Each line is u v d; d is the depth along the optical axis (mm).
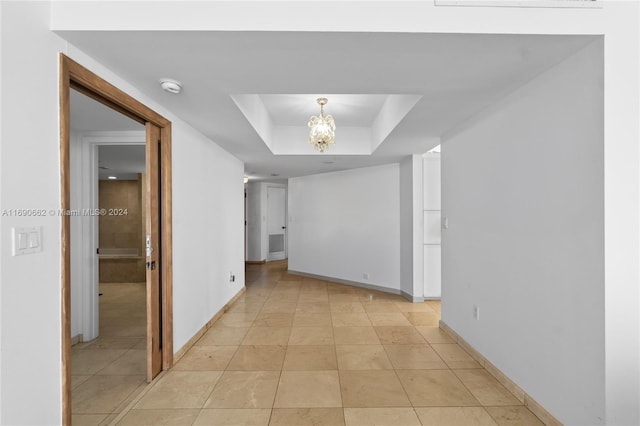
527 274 2205
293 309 4453
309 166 5785
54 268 1573
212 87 2271
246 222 8750
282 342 3291
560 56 1842
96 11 1566
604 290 1627
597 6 1624
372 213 5730
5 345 1333
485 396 2318
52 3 1557
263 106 3805
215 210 3918
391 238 5438
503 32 1605
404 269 5152
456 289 3291
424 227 4793
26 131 1429
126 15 1572
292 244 7227
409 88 2299
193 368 2732
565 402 1877
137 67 1968
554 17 1616
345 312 4316
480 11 1604
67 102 1649
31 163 1452
